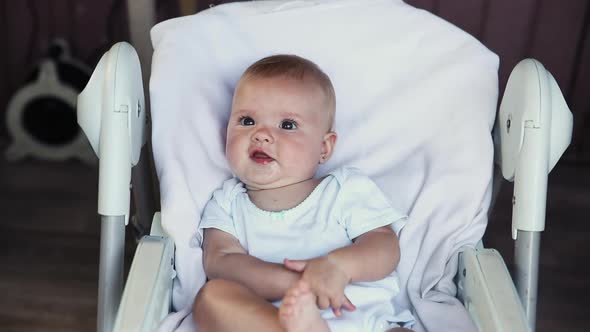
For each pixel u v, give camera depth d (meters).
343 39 1.23
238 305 0.95
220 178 1.17
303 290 0.90
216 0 2.23
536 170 1.01
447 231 1.13
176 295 1.09
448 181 1.15
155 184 1.42
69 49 2.50
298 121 1.09
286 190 1.12
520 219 1.03
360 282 1.06
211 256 1.09
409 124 1.22
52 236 2.01
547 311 1.77
